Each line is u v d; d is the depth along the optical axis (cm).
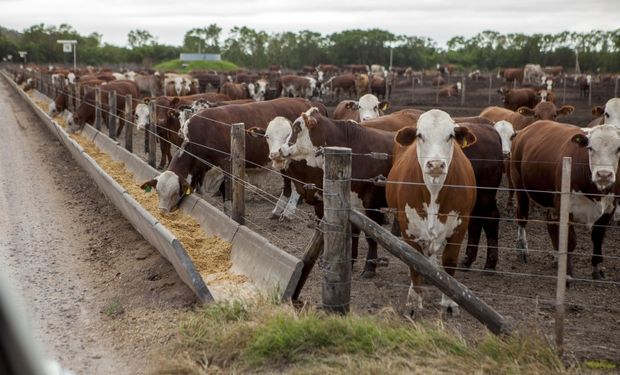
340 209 592
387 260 879
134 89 2306
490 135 881
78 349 607
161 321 647
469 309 543
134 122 1855
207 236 888
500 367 496
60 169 1593
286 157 884
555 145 901
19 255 904
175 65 9706
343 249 597
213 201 1217
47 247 944
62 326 660
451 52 13375
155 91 3644
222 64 9225
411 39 12762
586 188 812
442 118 660
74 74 4247
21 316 672
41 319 676
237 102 1566
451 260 694
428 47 13462
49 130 2311
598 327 654
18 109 3309
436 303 725
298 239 1005
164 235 717
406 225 699
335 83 4366
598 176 759
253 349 547
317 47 11750
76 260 884
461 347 529
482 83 6019
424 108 3244
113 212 1123
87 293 757
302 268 638
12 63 11581
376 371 494
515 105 2703
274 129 985
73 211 1161
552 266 888
